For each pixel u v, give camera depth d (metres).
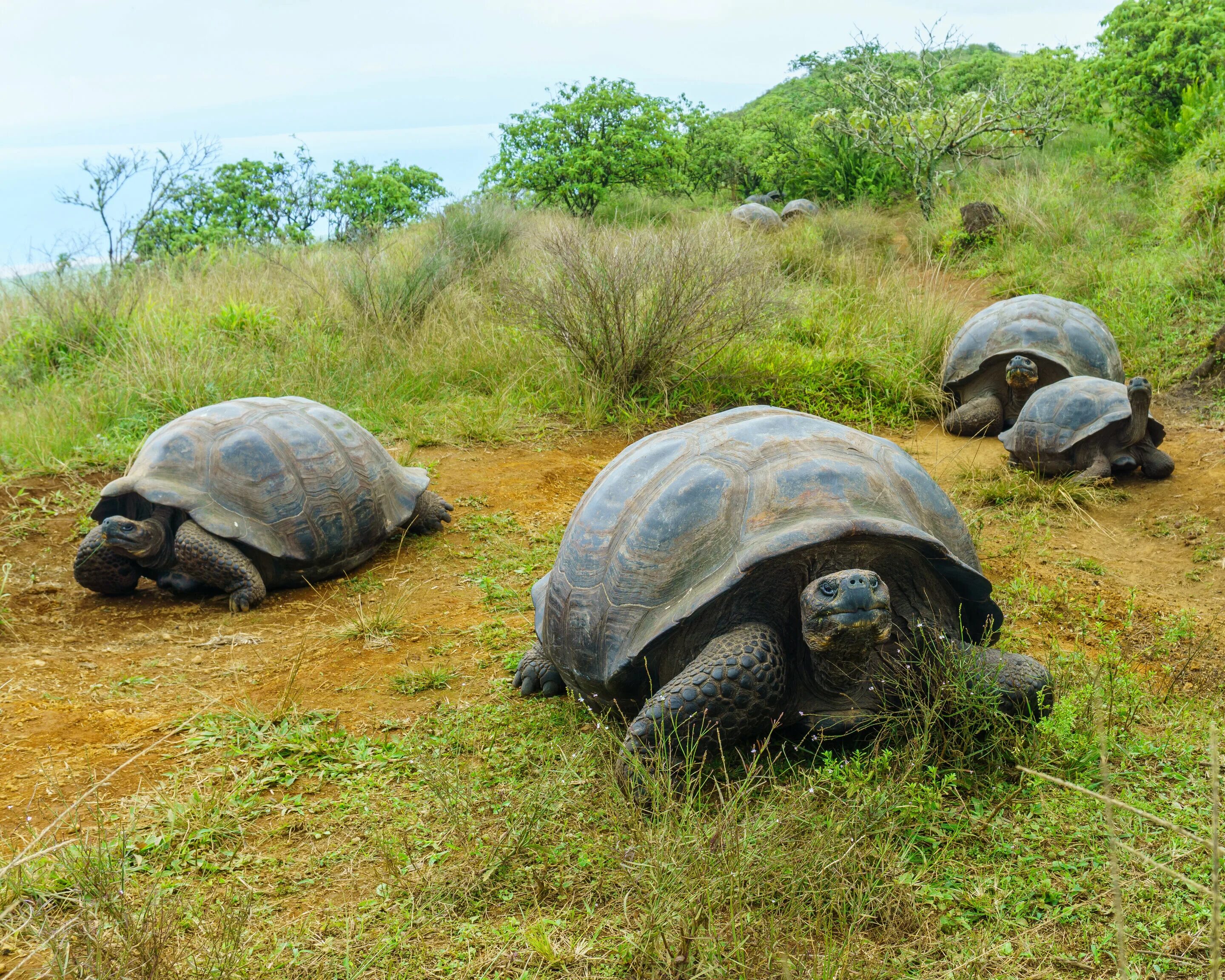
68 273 9.01
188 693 3.54
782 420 3.08
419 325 8.91
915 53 20.67
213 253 12.10
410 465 6.43
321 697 3.49
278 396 7.28
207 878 2.42
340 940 2.17
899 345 8.33
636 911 2.18
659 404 7.61
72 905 2.29
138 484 4.50
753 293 7.92
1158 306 8.59
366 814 2.67
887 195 17.81
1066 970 1.95
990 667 2.62
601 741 2.82
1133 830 2.33
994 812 2.41
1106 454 5.81
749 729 2.48
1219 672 3.42
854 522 2.52
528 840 2.44
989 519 5.32
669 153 17.97
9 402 7.15
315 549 4.64
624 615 2.69
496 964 2.06
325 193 20.69
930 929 2.07
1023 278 10.88
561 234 8.27
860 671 2.52
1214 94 12.87
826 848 2.20
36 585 4.74
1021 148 16.95
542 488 6.03
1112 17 14.54
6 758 3.03
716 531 2.68
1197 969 1.90
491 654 3.80
